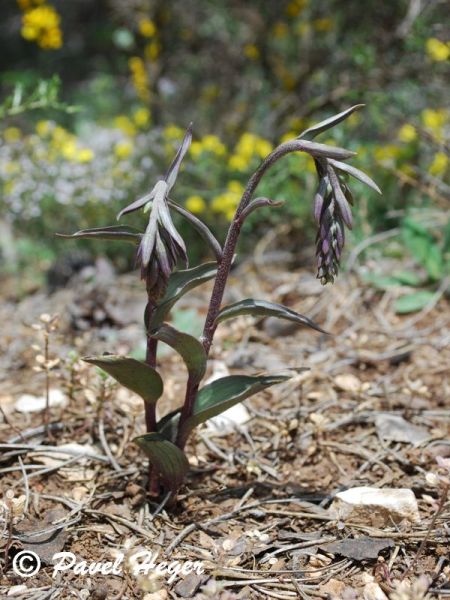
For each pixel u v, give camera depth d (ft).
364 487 1.58
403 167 2.96
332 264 1.27
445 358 2.20
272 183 3.03
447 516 1.50
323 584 1.34
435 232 2.79
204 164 3.27
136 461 1.69
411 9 3.32
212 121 4.17
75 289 2.85
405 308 2.45
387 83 3.38
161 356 2.28
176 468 1.47
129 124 3.65
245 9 4.06
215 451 1.74
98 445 1.76
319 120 3.56
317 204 1.27
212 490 1.61
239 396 1.39
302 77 3.76
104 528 1.49
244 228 3.13
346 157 1.25
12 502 1.34
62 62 6.25
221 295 1.40
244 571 1.36
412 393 1.87
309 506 1.55
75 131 4.59
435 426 1.86
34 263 3.27
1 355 2.34
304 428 1.83
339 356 2.23
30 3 3.43
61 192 3.16
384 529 1.47
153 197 1.28
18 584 1.33
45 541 1.43
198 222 1.36
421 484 1.61
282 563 1.39
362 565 1.39
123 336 2.46
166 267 1.23
